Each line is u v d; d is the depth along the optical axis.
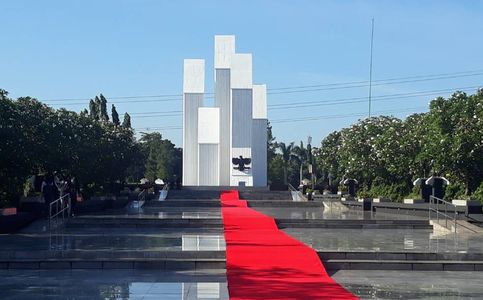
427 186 35.06
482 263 17.42
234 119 62.56
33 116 30.55
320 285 14.19
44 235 24.45
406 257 18.00
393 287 14.38
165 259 17.62
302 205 46.59
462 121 30.81
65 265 17.25
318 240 22.41
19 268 17.17
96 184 43.19
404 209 34.94
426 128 36.53
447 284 14.89
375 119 50.56
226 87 64.31
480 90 32.50
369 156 45.06
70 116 38.81
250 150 62.44
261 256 17.70
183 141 63.72
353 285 14.67
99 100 71.88
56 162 31.86
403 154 40.22
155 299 12.66
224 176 63.56
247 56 63.88
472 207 27.67
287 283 14.38
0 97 26.70
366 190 48.19
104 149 40.94
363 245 20.45
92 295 13.11
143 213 36.22
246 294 13.09
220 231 27.11
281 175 92.94
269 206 46.81
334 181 67.56
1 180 26.89
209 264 17.39
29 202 29.59
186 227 28.86
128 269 17.14
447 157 30.34
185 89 64.12
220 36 64.75
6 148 25.89
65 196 30.22
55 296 12.97
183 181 63.38
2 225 25.25
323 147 63.25
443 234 25.48
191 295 13.12
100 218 29.17
